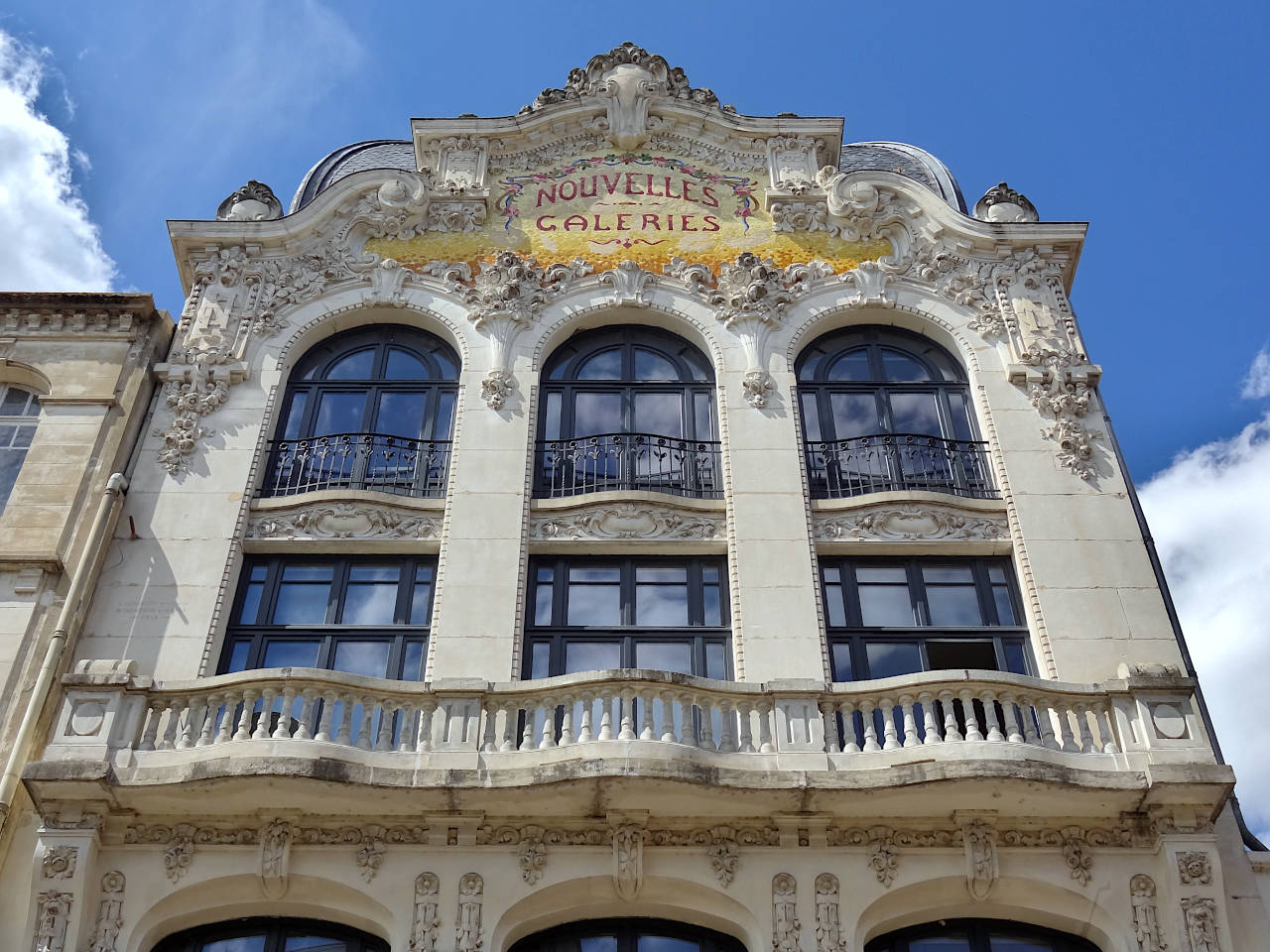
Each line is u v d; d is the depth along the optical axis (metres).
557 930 13.25
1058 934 13.24
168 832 13.21
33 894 12.54
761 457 16.77
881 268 18.89
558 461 17.05
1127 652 14.76
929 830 13.30
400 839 13.20
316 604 15.67
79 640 14.70
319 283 18.64
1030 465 16.64
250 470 16.52
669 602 15.75
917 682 13.49
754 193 20.11
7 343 17.73
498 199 19.98
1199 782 12.82
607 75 21.33
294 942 13.14
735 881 13.00
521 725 14.20
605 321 18.59
